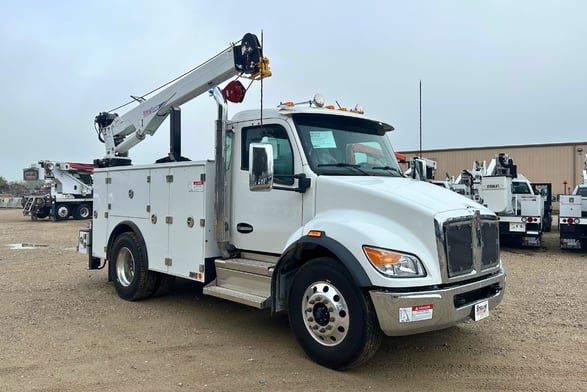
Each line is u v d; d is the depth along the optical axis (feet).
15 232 61.31
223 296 16.46
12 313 19.77
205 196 17.97
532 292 23.94
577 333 17.16
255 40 19.48
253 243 17.01
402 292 12.23
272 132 16.42
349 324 13.02
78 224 77.00
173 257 19.52
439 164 135.44
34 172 110.42
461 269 13.23
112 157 27.89
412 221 13.04
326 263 13.60
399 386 12.66
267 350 15.35
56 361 14.33
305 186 15.11
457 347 15.67
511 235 41.70
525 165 125.59
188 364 14.12
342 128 17.04
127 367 13.88
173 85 23.99
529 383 12.84
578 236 38.60
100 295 23.25
